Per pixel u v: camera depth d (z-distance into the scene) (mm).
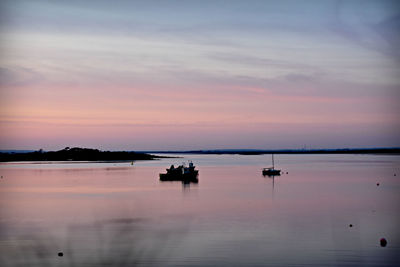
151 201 48719
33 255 24875
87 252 25328
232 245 26703
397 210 40562
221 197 52250
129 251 25500
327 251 25188
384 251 25109
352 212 39312
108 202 48219
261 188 63938
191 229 31547
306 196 52938
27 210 42156
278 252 25016
